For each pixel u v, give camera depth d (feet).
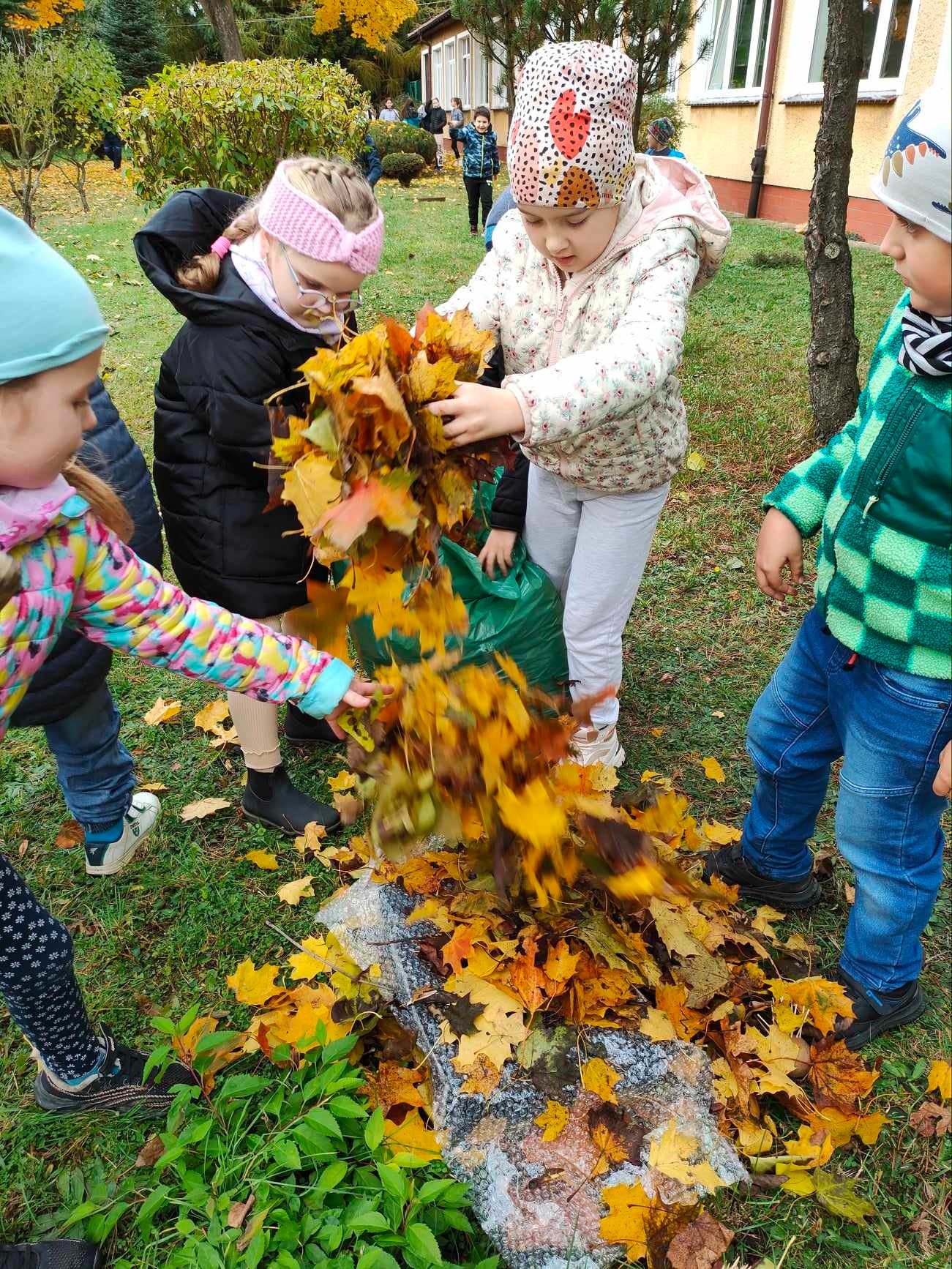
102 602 4.73
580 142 5.59
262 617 7.24
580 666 8.04
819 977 6.46
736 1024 5.93
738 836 7.52
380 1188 4.93
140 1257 5.08
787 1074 5.74
